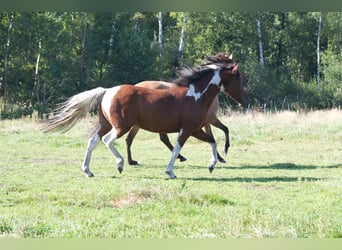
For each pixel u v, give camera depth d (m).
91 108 13.61
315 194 11.45
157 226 8.75
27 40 42.19
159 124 13.41
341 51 49.53
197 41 49.59
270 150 19.56
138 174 13.99
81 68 44.03
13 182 12.45
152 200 10.24
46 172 13.99
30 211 9.64
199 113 13.55
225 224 8.81
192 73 13.66
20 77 43.28
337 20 49.47
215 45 49.50
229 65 14.03
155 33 53.81
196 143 21.16
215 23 49.03
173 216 9.40
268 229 8.57
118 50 44.41
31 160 16.31
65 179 12.98
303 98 47.19
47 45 42.78
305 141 21.55
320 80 50.81
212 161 14.11
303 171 14.95
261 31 50.50
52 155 17.56
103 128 13.65
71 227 8.58
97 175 13.66
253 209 9.70
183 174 14.15
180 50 48.38
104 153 18.38
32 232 8.40
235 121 26.72
